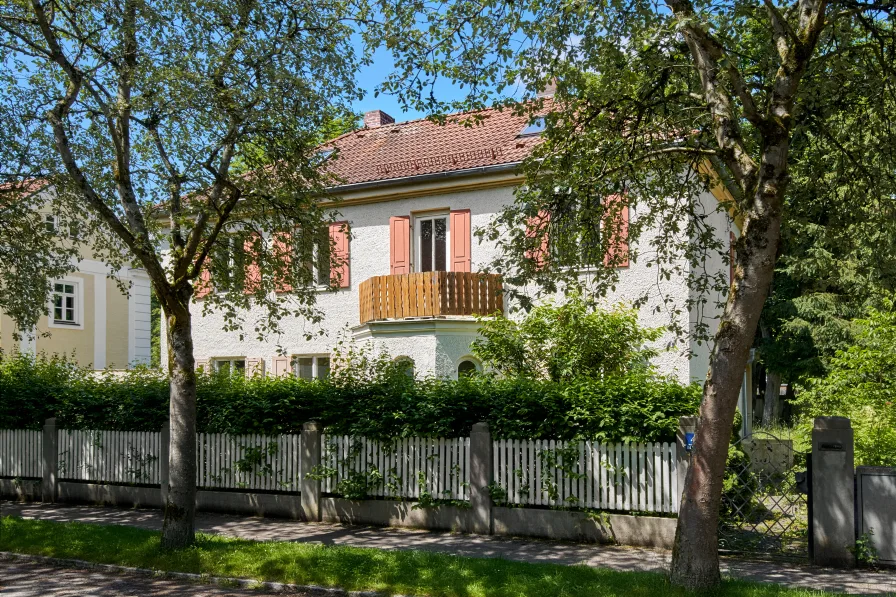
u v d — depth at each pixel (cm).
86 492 1278
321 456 1099
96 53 934
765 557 838
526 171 930
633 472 931
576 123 912
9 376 1418
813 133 908
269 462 1146
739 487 880
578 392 976
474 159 1650
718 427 667
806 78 834
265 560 820
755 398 3509
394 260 1705
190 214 945
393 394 1065
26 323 1233
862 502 805
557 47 814
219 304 1119
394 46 832
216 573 802
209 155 934
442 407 1023
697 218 956
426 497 1020
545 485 968
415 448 1045
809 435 1190
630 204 972
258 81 924
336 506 1087
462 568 773
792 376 2725
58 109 911
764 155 664
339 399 1104
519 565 781
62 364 1475
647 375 1004
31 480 1337
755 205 661
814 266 2253
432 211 1692
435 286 1505
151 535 947
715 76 737
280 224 1047
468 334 1505
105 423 1291
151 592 763
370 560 809
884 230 881
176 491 883
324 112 987
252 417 1152
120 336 2830
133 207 892
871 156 884
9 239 1200
